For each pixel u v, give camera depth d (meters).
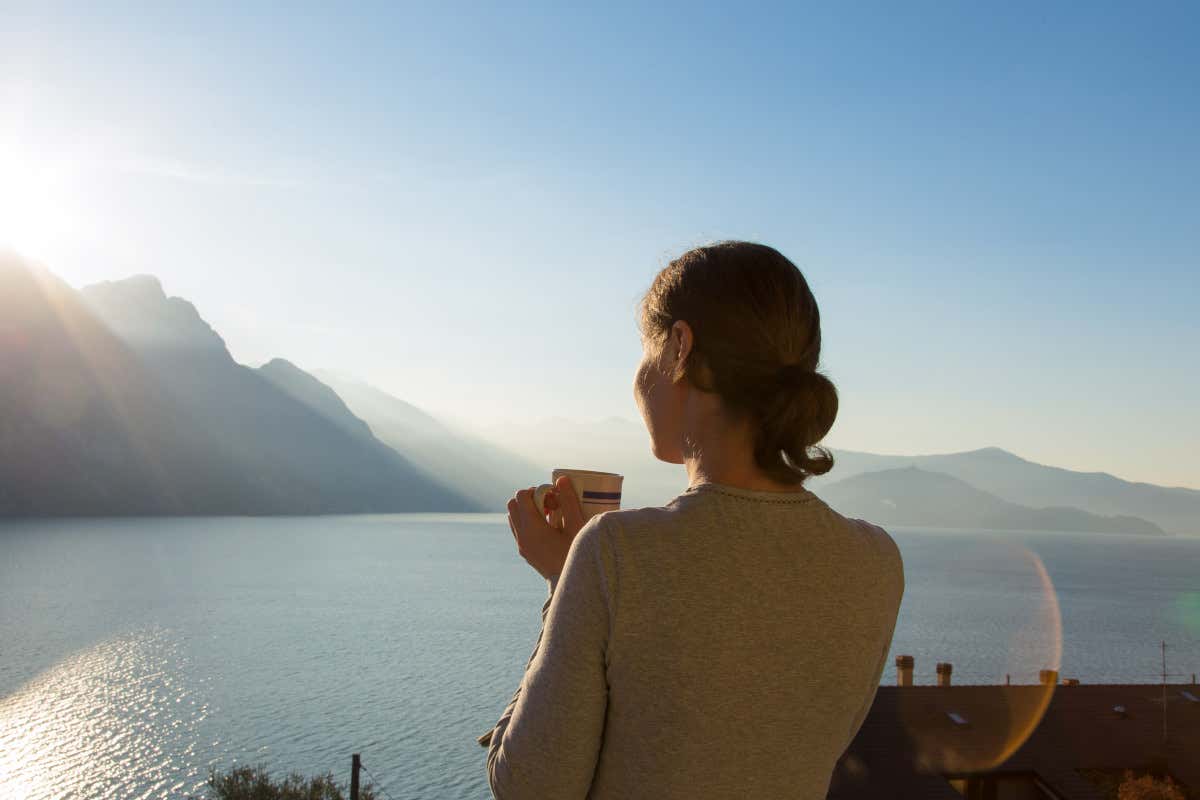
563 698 1.01
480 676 83.75
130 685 79.50
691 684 1.00
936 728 20.61
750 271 1.15
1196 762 19.95
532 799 1.02
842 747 1.16
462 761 57.00
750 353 1.11
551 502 1.32
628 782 1.02
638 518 1.07
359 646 98.81
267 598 138.25
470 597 144.25
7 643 98.31
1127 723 21.45
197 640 101.56
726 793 1.01
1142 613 168.75
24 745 60.59
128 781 52.84
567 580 1.06
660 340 1.22
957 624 140.12
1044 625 143.62
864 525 1.25
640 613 1.00
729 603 1.03
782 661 1.04
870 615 1.14
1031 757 19.55
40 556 180.62
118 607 125.62
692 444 1.18
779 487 1.15
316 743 61.31
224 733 63.94
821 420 1.13
